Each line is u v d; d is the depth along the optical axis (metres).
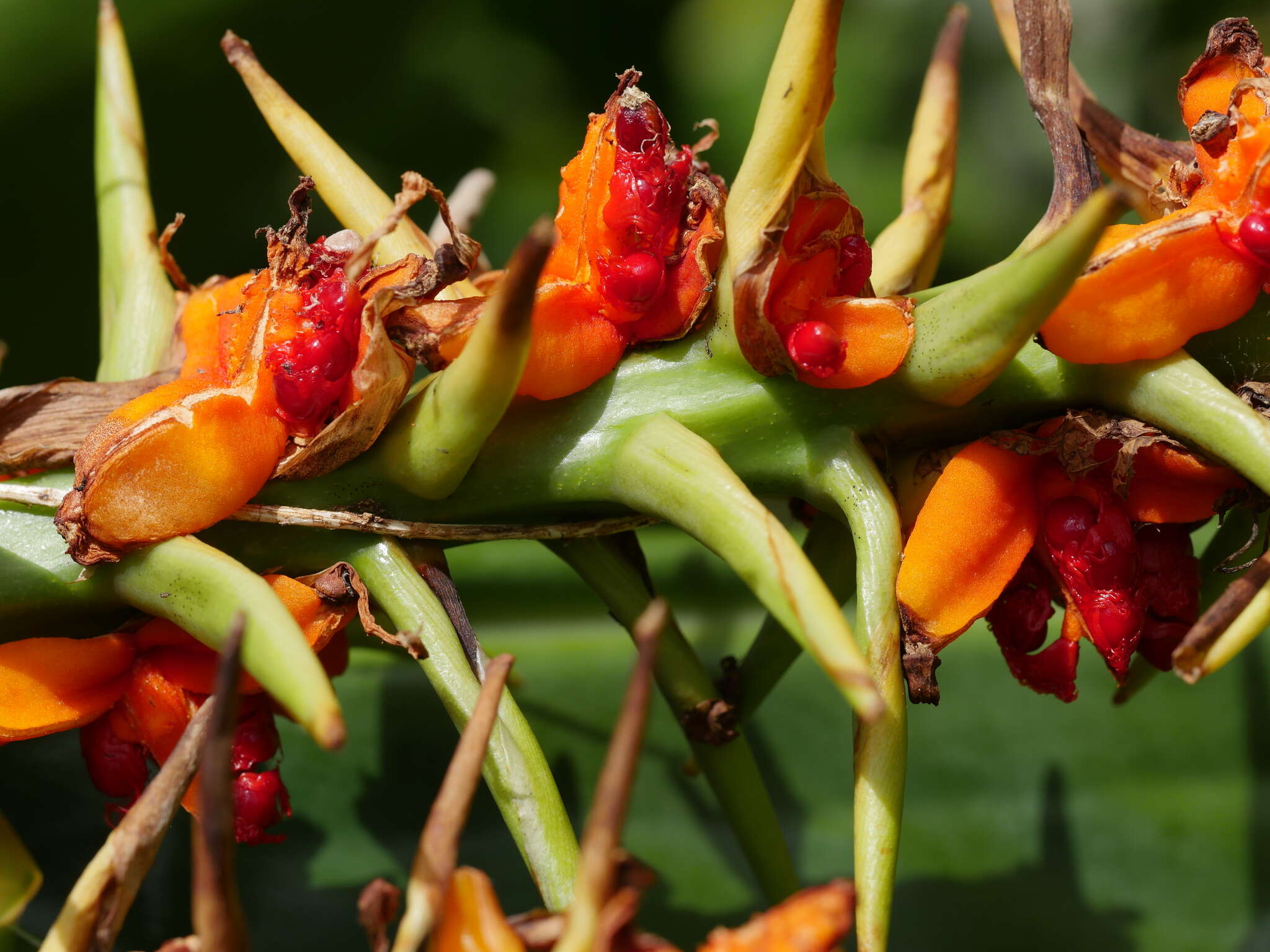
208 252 0.50
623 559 0.32
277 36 0.50
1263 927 0.35
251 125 0.49
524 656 0.37
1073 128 0.31
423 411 0.30
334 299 0.30
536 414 0.31
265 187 0.50
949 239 0.60
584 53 0.60
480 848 0.36
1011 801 0.36
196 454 0.30
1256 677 0.37
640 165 0.30
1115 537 0.30
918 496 0.31
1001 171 0.60
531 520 0.31
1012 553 0.30
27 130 0.46
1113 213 0.28
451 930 0.29
